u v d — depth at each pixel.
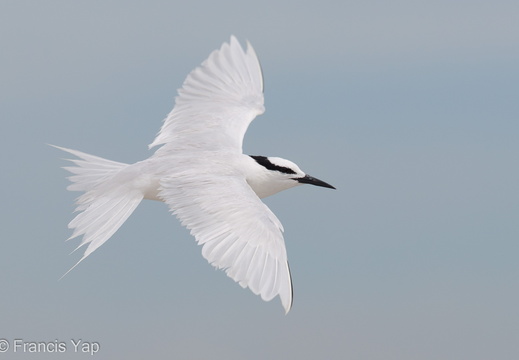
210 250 10.87
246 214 11.07
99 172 12.49
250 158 12.99
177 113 14.42
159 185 12.20
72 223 11.92
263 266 10.56
